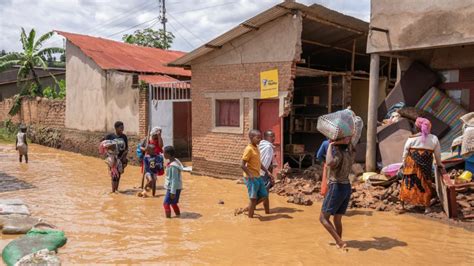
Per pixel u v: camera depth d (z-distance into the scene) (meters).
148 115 16.61
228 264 5.78
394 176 9.30
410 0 9.97
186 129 16.77
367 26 12.52
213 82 13.13
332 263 5.77
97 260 5.93
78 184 11.91
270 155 8.84
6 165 15.84
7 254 5.91
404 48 10.15
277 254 6.14
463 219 7.64
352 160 6.27
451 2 9.29
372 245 6.49
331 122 6.08
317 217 8.17
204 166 13.54
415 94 11.52
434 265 5.67
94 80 19.12
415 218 7.95
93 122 19.33
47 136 22.98
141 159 10.80
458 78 11.34
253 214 8.34
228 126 12.99
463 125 9.42
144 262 5.86
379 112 12.11
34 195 10.33
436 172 8.01
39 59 27.06
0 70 26.75
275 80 11.48
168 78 18.34
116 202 9.59
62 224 7.74
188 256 6.09
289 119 13.86
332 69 16.86
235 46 12.43
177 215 8.38
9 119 28.31
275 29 11.41
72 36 20.88
